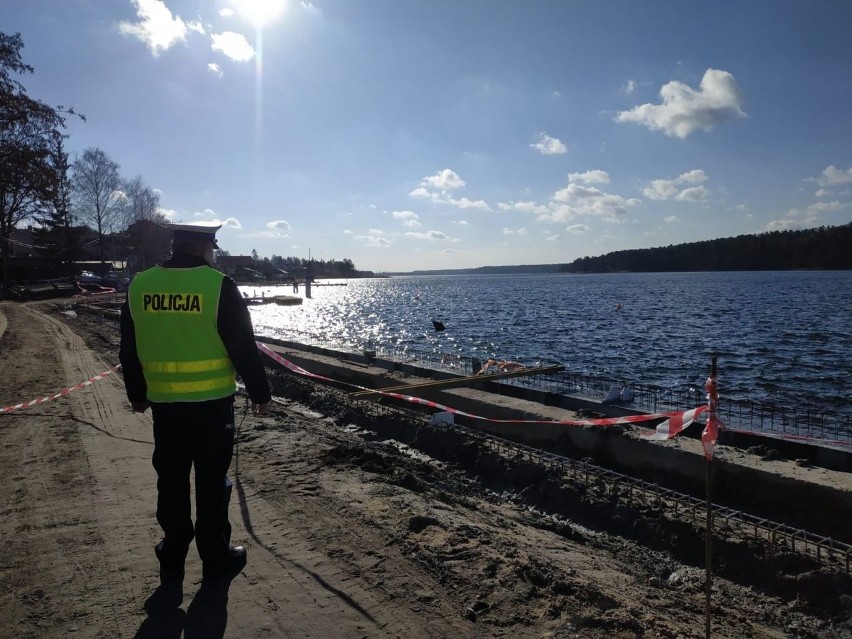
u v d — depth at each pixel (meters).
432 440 11.28
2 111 44.19
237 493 6.14
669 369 22.70
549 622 3.80
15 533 5.08
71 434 8.58
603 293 87.69
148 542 4.87
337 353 20.75
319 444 8.45
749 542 6.56
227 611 3.80
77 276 68.75
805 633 5.37
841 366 22.73
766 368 22.64
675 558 6.96
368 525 5.30
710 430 3.86
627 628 3.80
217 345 3.82
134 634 3.53
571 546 6.68
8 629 3.59
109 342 22.84
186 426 3.86
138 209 78.25
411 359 19.78
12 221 53.28
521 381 15.45
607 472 8.81
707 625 3.75
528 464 9.35
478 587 4.21
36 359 17.30
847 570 5.86
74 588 4.11
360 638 3.54
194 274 3.78
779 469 7.85
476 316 51.59
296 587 4.14
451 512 6.24
